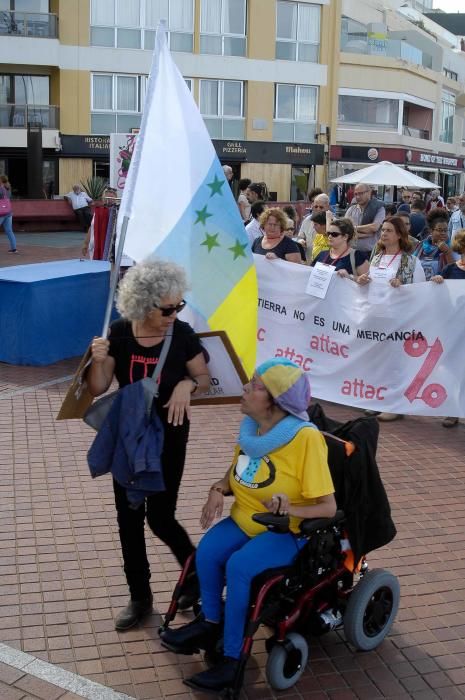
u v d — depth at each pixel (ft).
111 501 18.94
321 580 12.44
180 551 13.87
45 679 12.47
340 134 130.31
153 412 12.61
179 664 12.96
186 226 14.26
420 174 150.92
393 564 16.43
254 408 12.12
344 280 26.32
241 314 14.69
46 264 35.60
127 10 108.47
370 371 26.14
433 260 32.65
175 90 14.17
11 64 104.94
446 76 163.12
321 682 12.64
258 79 116.06
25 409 25.79
